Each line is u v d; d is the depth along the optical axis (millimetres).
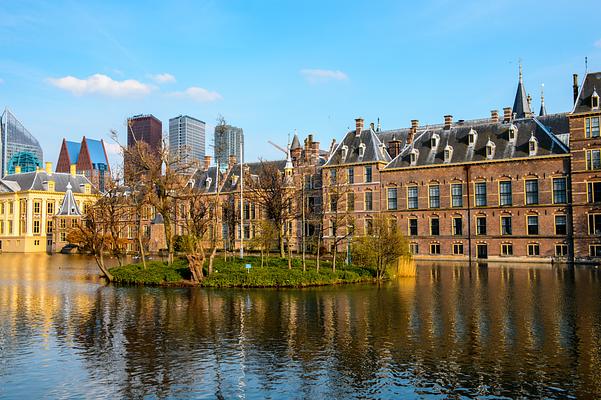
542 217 68938
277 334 24750
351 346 22469
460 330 25156
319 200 87000
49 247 124125
